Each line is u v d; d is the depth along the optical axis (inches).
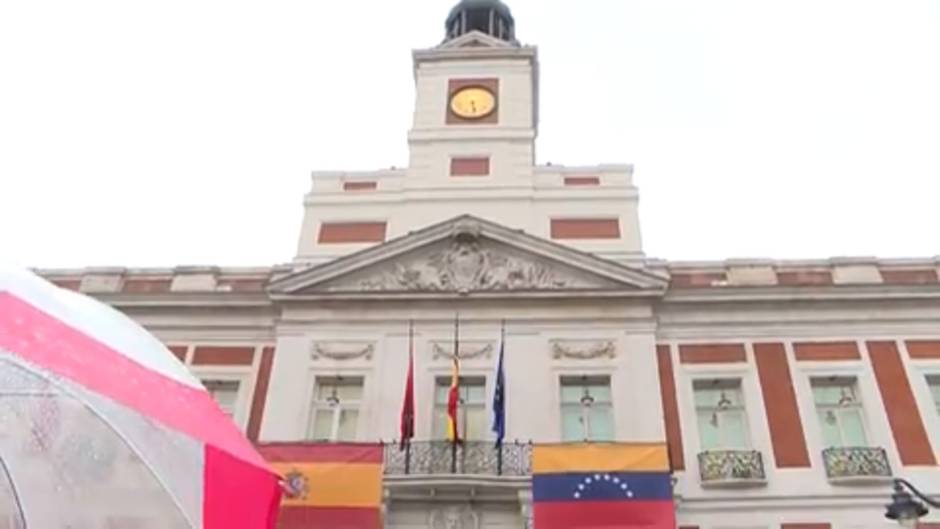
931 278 797.9
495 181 911.0
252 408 759.1
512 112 979.9
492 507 672.4
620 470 651.5
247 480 177.6
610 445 665.6
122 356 180.1
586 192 892.6
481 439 723.4
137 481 166.9
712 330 780.0
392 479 669.9
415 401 742.5
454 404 693.3
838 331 773.3
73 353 168.9
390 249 813.9
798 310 783.7
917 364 750.5
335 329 786.2
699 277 816.3
